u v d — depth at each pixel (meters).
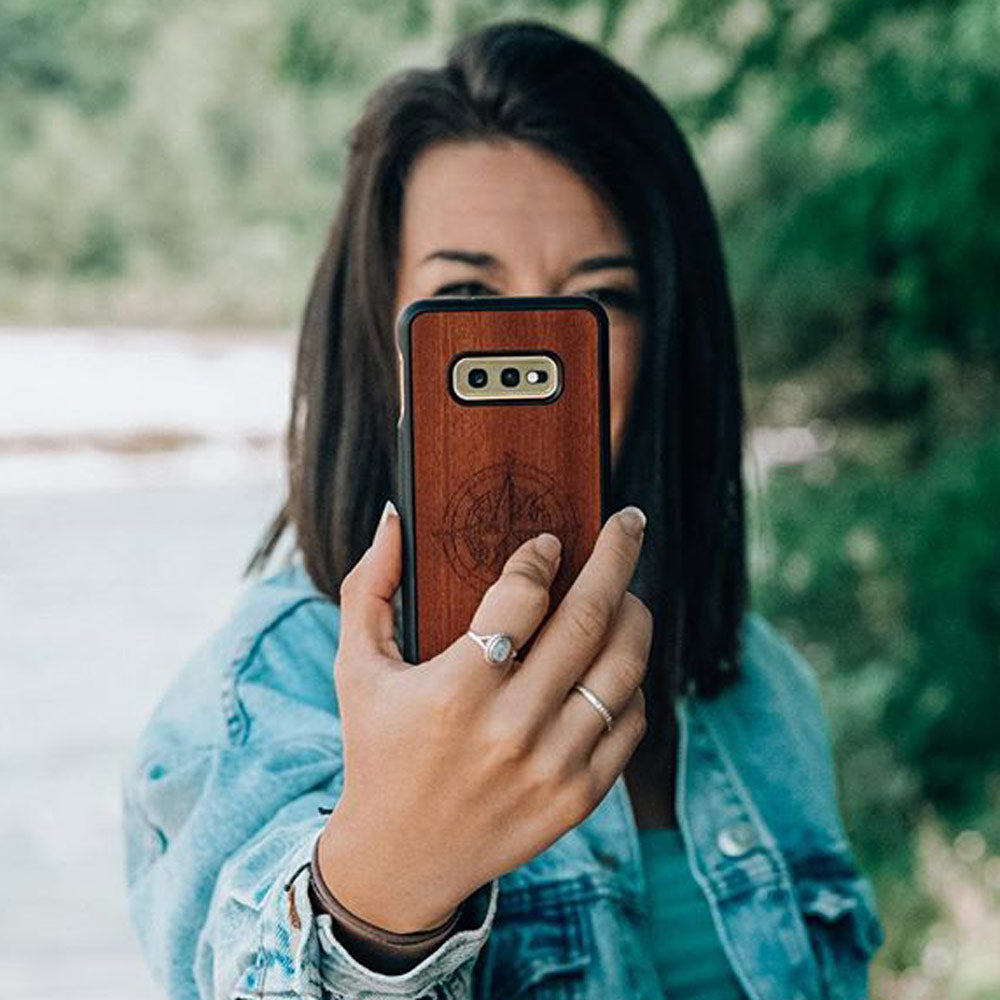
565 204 1.34
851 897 1.39
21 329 19.66
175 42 20.95
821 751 1.52
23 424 14.30
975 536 4.79
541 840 0.85
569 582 0.99
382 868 0.86
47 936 5.66
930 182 4.47
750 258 5.53
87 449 14.00
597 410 0.99
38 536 11.77
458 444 0.98
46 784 7.29
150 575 10.70
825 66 4.61
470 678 0.82
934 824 4.96
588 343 0.99
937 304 5.06
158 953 1.15
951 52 4.31
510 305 0.99
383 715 0.84
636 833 1.29
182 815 1.17
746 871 1.33
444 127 1.33
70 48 21.41
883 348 5.92
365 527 1.35
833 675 4.97
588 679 0.86
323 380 1.40
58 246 21.72
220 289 20.23
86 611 9.95
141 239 21.17
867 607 5.06
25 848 6.60
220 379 16.55
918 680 4.95
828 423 6.15
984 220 4.57
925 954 4.60
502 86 1.33
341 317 1.41
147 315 20.14
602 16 4.46
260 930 0.93
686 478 1.46
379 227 1.35
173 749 1.19
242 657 1.22
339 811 0.88
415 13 4.78
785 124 4.69
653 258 1.38
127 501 12.84
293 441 1.45
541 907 1.23
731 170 5.42
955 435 5.25
